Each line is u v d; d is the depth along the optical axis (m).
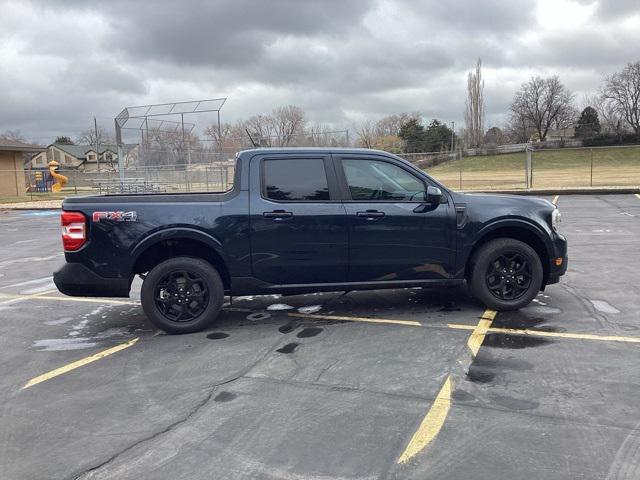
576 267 8.09
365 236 5.46
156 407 3.76
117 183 24.05
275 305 6.42
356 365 4.42
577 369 4.21
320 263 5.45
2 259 11.02
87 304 6.90
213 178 25.41
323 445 3.17
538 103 97.62
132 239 5.23
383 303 6.37
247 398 3.85
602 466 2.89
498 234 5.90
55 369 4.57
